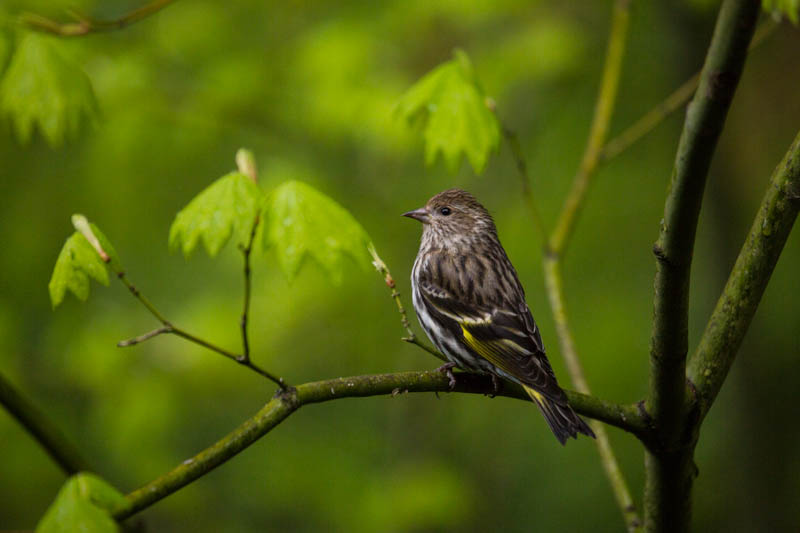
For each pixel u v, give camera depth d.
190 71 11.52
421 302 7.98
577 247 13.57
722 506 14.32
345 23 11.44
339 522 12.23
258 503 13.21
